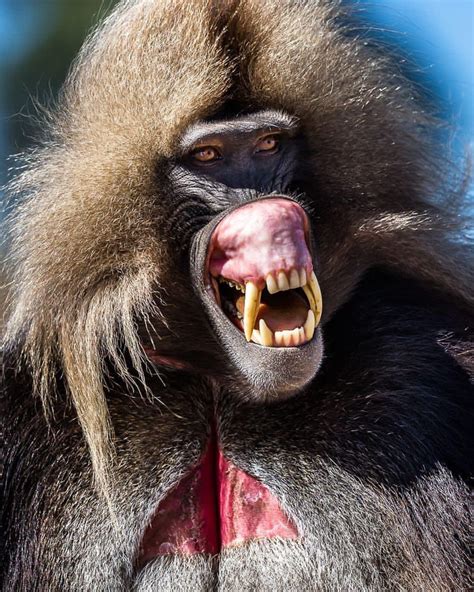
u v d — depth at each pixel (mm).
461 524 14289
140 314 14797
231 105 14953
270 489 14578
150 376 14992
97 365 14477
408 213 15695
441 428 14758
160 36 14680
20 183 15656
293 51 15000
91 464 14438
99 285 14617
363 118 15523
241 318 14812
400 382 14914
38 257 14758
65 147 15445
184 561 14438
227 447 14797
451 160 16781
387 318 15430
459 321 15891
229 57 14664
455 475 14539
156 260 14727
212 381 15062
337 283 15391
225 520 14695
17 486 14492
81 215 14695
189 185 14773
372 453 14578
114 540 14289
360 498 14422
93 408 14336
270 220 13711
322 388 14852
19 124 18906
